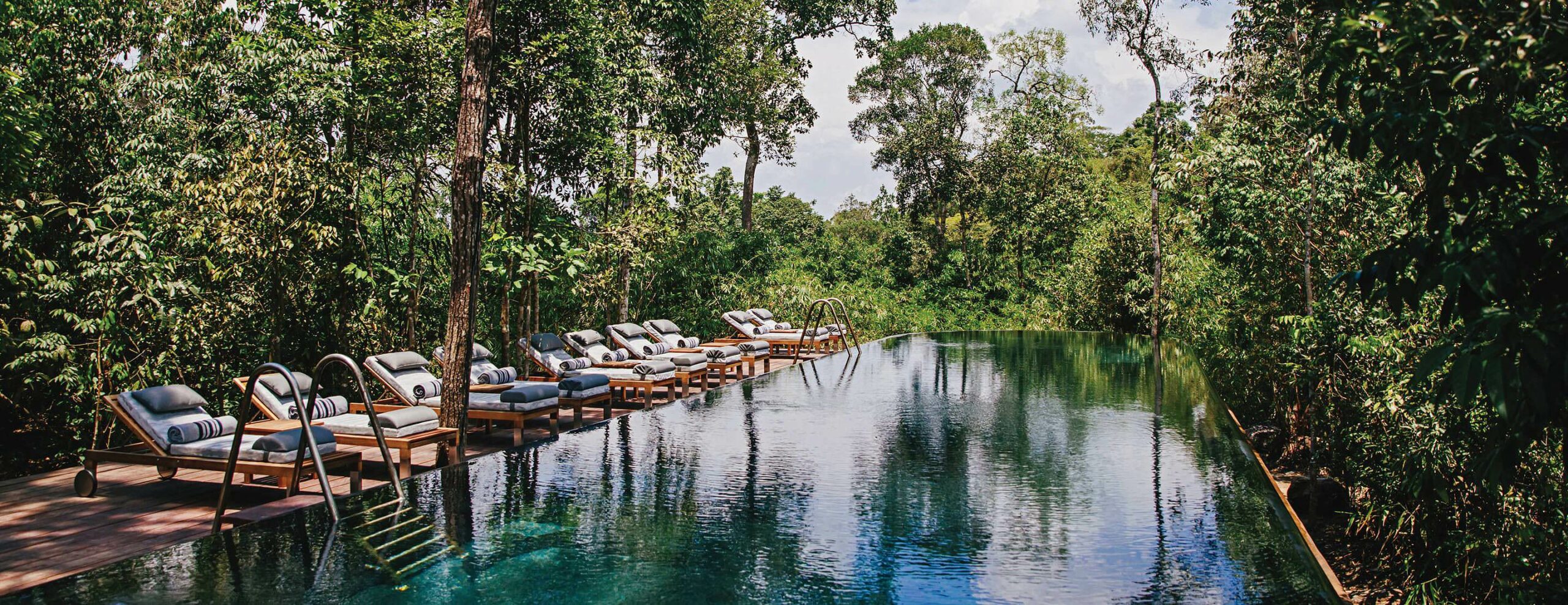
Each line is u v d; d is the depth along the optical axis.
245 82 7.54
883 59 27.45
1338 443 7.79
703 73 12.98
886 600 2.73
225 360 7.75
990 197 26.09
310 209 7.43
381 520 3.69
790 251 19.36
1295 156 7.74
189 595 2.82
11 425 7.50
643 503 3.91
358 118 7.82
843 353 11.71
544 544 3.34
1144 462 4.67
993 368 9.52
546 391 6.16
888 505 3.84
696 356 8.28
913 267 27.17
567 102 8.88
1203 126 9.38
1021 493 4.00
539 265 8.38
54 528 3.96
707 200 14.51
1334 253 7.79
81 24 7.32
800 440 5.40
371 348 8.85
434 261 9.07
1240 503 3.80
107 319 6.34
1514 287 2.03
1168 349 11.79
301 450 4.11
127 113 7.67
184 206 7.15
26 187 6.78
